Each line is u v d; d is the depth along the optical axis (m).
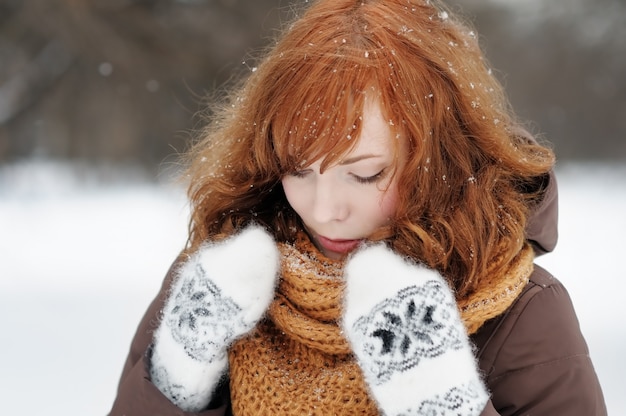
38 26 13.54
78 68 14.66
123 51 13.18
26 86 15.01
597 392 1.35
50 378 4.04
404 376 1.21
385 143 1.29
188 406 1.39
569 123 21.95
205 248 1.44
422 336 1.22
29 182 14.92
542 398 1.33
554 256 7.33
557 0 21.91
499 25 18.95
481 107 1.43
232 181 1.52
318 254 1.44
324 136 1.27
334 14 1.36
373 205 1.34
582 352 1.36
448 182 1.39
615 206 11.66
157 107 14.43
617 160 22.00
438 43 1.39
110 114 14.80
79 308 5.63
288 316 1.40
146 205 12.14
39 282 6.62
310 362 1.40
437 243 1.33
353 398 1.33
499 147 1.43
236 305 1.35
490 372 1.36
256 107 1.42
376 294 1.25
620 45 21.94
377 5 1.37
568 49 21.75
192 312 1.37
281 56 1.36
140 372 1.40
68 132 15.27
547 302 1.37
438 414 1.20
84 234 9.25
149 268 7.20
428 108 1.34
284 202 1.54
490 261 1.37
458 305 1.33
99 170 15.26
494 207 1.40
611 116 21.94
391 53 1.30
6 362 4.31
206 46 13.40
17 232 9.45
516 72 20.31
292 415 1.34
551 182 1.46
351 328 1.26
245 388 1.40
